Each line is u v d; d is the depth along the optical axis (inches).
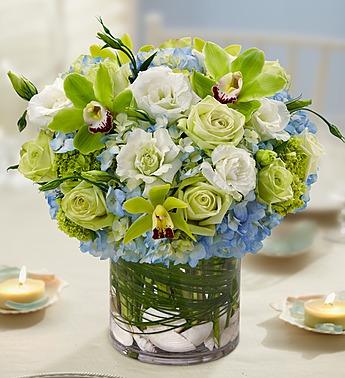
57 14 132.8
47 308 56.7
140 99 46.7
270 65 49.2
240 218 46.6
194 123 45.9
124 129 46.7
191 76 47.4
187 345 49.8
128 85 48.2
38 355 51.2
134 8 144.9
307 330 53.7
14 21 131.5
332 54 166.4
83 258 65.1
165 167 45.5
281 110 47.9
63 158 47.4
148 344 50.0
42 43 132.7
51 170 48.4
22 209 77.0
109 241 47.9
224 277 49.6
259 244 48.3
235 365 50.1
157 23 121.3
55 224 72.9
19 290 56.2
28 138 101.7
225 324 50.6
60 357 50.9
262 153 46.4
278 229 67.0
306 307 54.2
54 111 48.1
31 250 66.7
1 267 60.6
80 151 46.6
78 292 59.1
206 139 45.9
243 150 45.7
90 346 52.1
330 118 134.3
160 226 44.9
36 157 48.4
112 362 50.4
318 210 73.3
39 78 132.9
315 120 130.0
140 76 46.7
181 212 45.9
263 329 54.1
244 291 59.4
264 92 46.9
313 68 167.3
